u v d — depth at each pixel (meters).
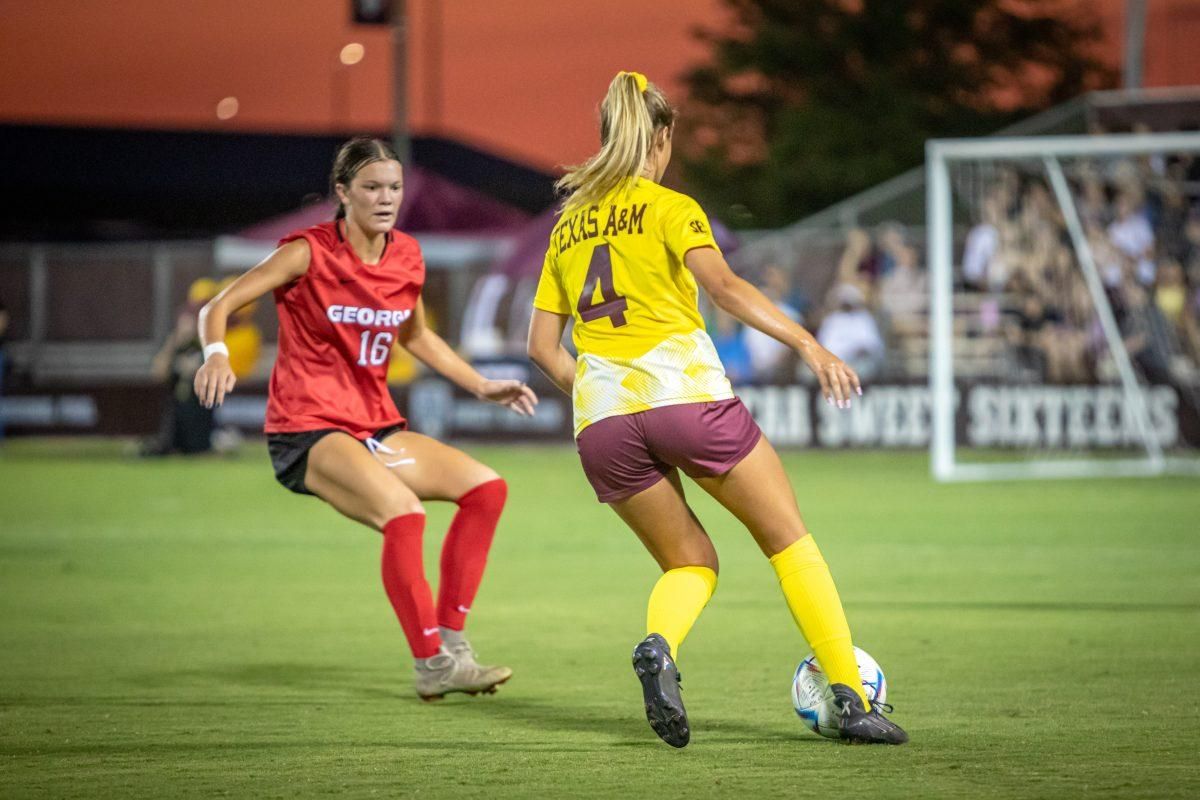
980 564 35.00
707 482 16.39
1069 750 16.47
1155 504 50.09
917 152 133.75
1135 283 66.38
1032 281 68.50
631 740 17.38
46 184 178.50
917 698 19.64
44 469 69.31
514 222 90.38
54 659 23.69
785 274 81.62
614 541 41.03
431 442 21.06
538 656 23.73
